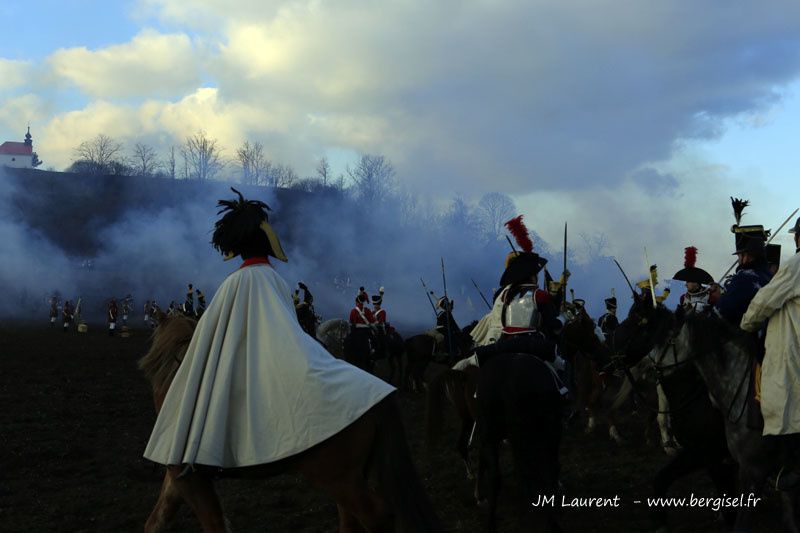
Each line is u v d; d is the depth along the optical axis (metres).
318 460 4.89
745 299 6.70
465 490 9.08
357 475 4.89
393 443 4.87
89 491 8.93
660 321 7.45
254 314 5.24
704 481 9.41
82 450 11.16
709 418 7.00
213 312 5.29
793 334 5.91
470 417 9.16
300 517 7.84
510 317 7.19
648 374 8.39
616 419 14.56
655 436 12.66
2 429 12.54
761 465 6.36
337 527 7.47
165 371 6.02
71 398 16.47
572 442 12.31
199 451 4.92
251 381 5.06
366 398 4.91
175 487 5.23
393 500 4.80
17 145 150.75
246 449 4.96
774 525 7.47
